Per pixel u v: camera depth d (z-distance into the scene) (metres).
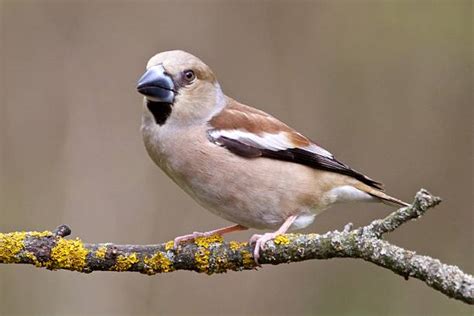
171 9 15.11
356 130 14.77
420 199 6.93
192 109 8.66
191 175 8.66
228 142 8.62
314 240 7.61
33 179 14.29
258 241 7.85
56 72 14.84
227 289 13.52
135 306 13.30
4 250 7.80
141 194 14.23
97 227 14.04
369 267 13.32
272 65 14.98
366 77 14.89
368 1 14.92
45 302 13.12
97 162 14.45
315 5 14.98
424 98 14.76
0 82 14.70
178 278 13.47
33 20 14.90
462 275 6.67
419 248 13.74
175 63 8.70
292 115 14.84
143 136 8.91
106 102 14.84
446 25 14.84
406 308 13.13
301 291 13.45
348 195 9.23
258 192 8.65
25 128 14.55
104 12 15.03
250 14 15.08
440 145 14.58
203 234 8.55
